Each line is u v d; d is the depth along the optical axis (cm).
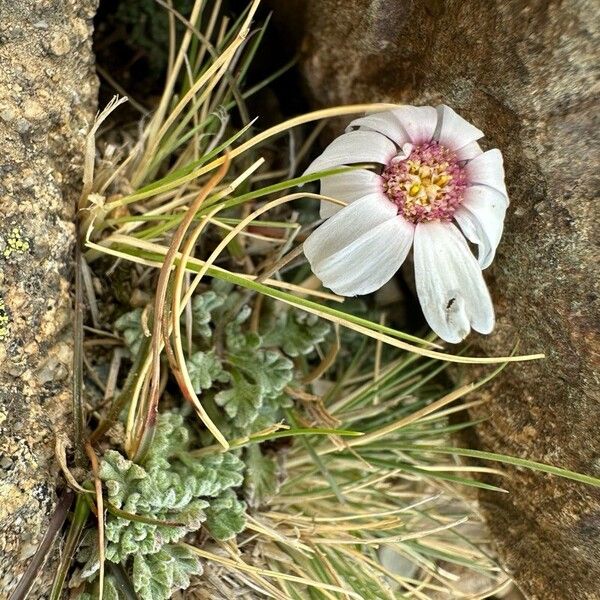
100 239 22
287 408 23
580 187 20
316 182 25
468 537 24
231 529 21
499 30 20
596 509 21
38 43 20
